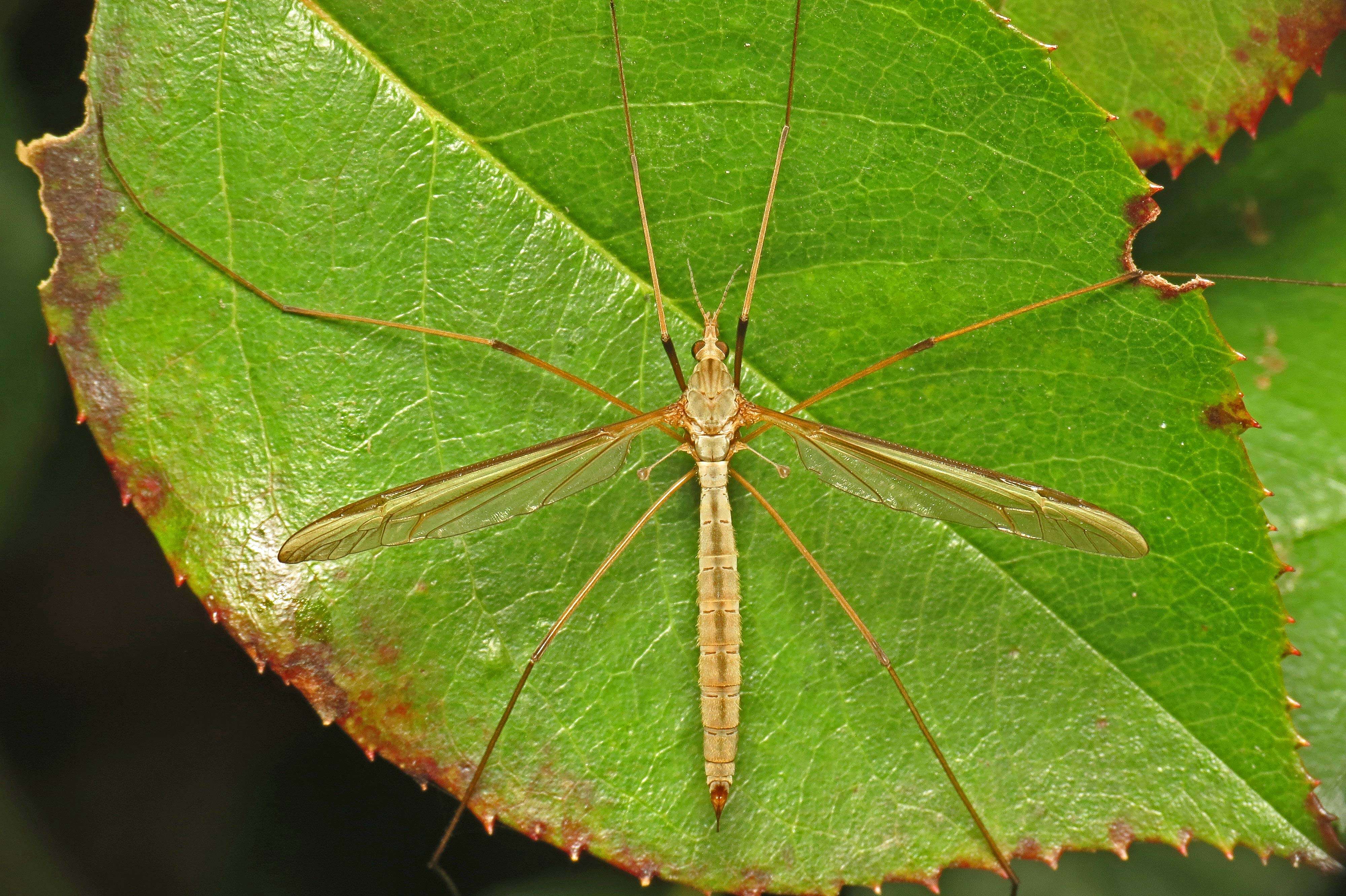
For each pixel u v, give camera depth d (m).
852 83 0.23
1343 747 0.24
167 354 0.23
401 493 0.23
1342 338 0.24
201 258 0.23
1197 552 0.24
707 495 0.24
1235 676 0.24
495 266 0.24
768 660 0.24
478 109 0.24
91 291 0.23
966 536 0.24
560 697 0.24
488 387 0.24
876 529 0.24
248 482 0.23
